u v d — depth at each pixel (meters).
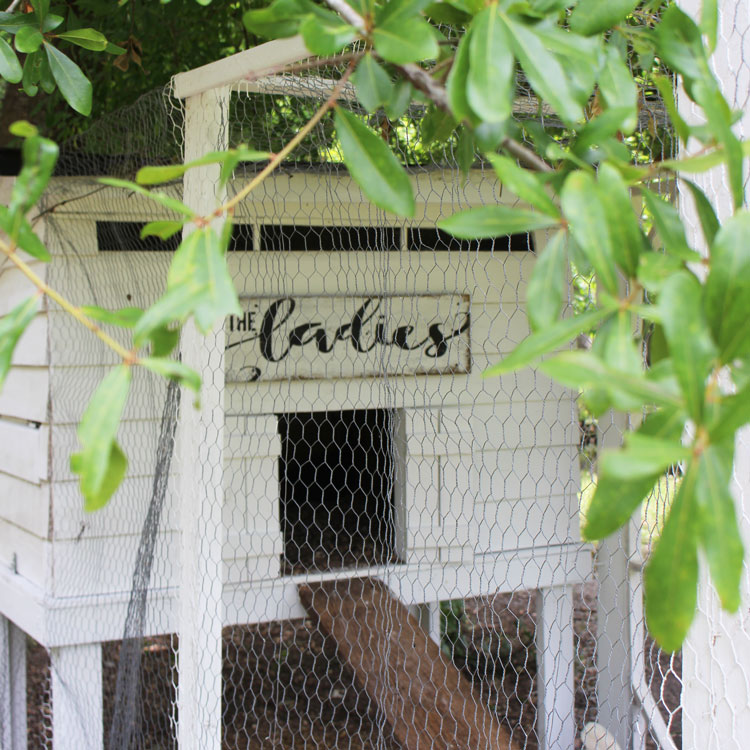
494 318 3.48
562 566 3.85
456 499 3.68
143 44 3.96
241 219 3.39
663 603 0.64
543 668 3.84
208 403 2.35
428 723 2.85
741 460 1.83
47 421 3.24
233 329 3.45
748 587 1.84
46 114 4.20
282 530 4.05
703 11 0.98
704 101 0.83
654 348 1.07
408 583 3.64
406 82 1.11
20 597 3.43
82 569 3.29
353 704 4.37
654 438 0.63
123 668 2.90
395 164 0.96
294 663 4.87
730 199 1.79
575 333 0.71
